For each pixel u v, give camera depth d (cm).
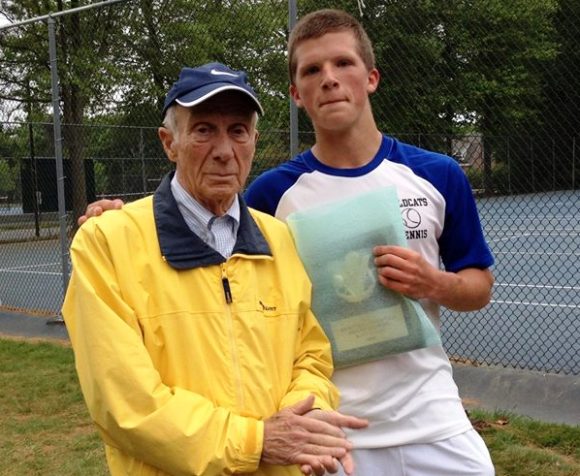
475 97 591
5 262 1452
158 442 163
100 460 421
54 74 703
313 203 229
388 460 223
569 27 586
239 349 179
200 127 185
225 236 189
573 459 388
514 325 761
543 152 786
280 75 696
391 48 575
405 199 225
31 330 787
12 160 1423
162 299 177
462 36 580
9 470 412
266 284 194
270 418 174
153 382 167
